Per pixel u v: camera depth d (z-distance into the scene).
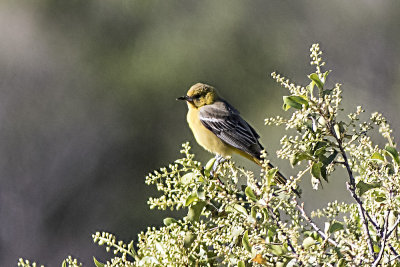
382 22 19.86
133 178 18.27
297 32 19.64
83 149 18.81
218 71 19.23
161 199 4.13
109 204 18.00
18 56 20.06
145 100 19.06
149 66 19.28
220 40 19.44
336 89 4.05
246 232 3.70
